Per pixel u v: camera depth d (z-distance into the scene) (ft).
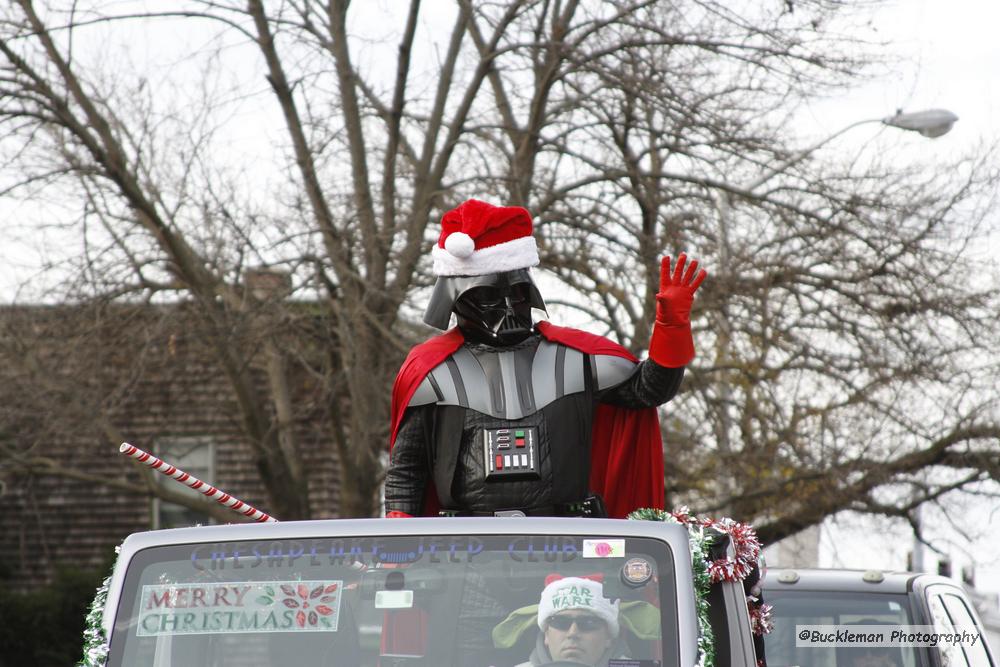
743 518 73.36
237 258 65.00
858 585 29.71
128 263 66.54
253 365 77.71
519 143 69.92
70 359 66.33
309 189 66.23
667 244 67.00
